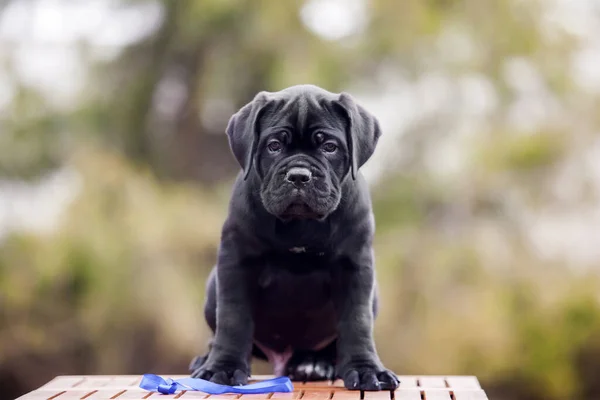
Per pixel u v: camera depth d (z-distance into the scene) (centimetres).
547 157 1356
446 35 1430
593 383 1336
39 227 1326
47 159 1430
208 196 1459
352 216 542
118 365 1293
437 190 1378
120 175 1352
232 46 1448
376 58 1435
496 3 1427
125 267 1296
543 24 1430
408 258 1345
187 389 534
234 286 543
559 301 1313
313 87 559
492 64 1415
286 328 574
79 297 1305
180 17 1483
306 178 517
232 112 1506
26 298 1297
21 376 1327
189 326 1292
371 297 546
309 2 1447
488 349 1274
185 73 1543
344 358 535
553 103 1414
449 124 1419
